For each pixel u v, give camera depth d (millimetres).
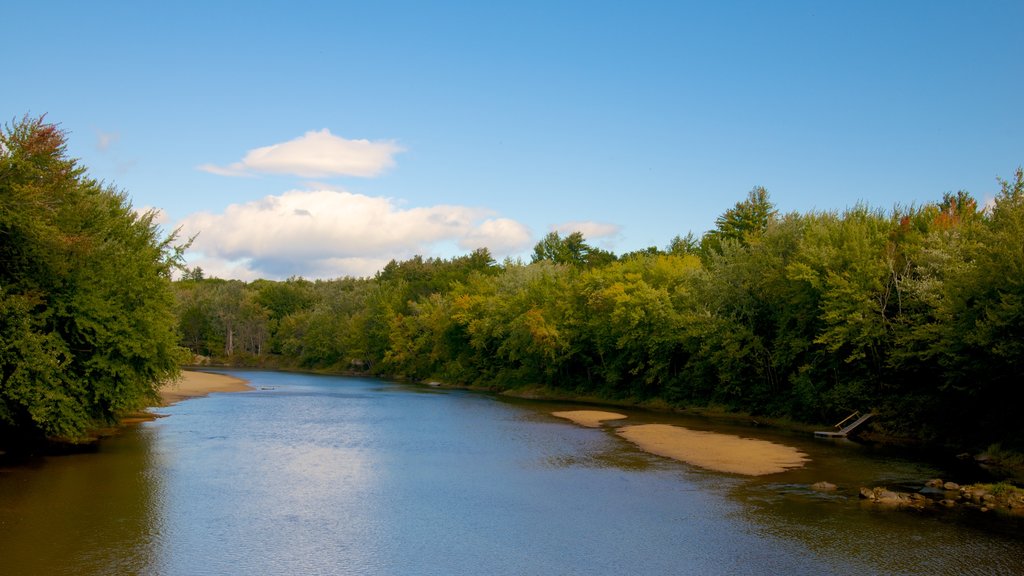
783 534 20531
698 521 21984
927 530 20781
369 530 20984
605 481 28000
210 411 54219
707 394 57875
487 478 28641
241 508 23328
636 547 19438
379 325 123938
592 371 73312
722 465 31406
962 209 47594
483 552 19000
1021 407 32188
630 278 64750
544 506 23938
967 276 32500
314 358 142000
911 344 36719
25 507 22688
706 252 84938
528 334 76875
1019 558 18266
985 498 24266
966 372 32781
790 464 31562
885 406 40719
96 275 32219
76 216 31094
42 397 28250
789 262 47812
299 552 18812
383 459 33000
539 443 38281
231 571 17234
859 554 18688
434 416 52438
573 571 17516
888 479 28062
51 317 30766
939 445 36750
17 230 27219
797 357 48312
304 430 43188
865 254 42125
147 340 34344
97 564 17406
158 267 38219
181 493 25266
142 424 44969
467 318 95250
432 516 22641
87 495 24500
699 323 53625
